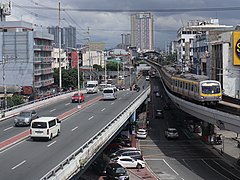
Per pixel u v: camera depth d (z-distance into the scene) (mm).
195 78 58375
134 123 63469
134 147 56812
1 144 34469
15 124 45438
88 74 142500
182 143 61094
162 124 78375
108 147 53688
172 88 77375
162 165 47938
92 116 52531
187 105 57719
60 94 79000
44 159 28328
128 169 46312
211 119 45969
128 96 83125
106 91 74750
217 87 53469
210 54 96125
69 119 49969
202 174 43750
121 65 182375
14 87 89188
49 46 105000
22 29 98312
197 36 132750
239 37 80000
